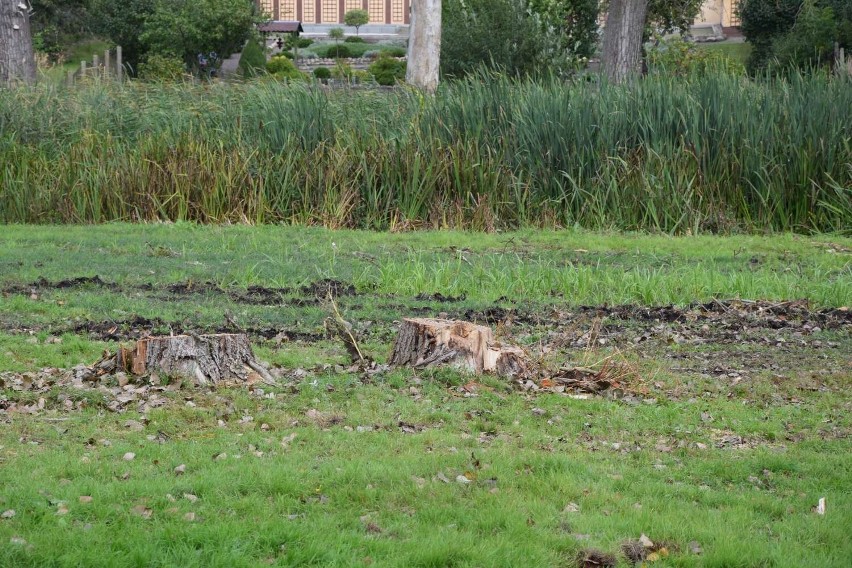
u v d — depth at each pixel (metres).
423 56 26.61
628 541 5.59
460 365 9.03
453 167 20.38
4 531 5.34
